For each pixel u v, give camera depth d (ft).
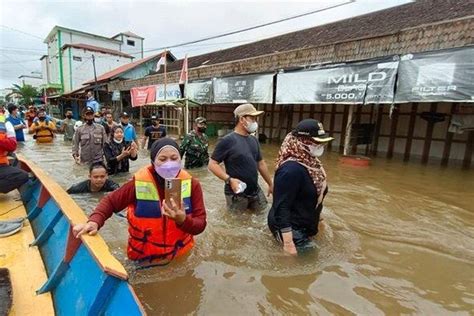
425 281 8.61
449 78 22.02
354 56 32.27
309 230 10.27
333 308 7.28
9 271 6.90
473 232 12.50
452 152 31.81
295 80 32.91
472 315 7.16
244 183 12.49
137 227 8.25
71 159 27.91
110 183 16.10
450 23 25.14
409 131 34.78
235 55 61.26
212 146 41.60
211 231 11.54
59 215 9.12
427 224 13.34
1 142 12.43
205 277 8.41
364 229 12.55
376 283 8.43
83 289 6.16
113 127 21.61
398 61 24.75
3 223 9.96
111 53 134.82
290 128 46.39
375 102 26.32
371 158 32.60
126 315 5.03
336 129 40.96
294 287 8.10
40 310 6.26
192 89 48.08
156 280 8.14
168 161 7.80
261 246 10.32
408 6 42.42
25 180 13.12
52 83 141.90
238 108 13.39
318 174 9.89
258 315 6.94
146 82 69.05
